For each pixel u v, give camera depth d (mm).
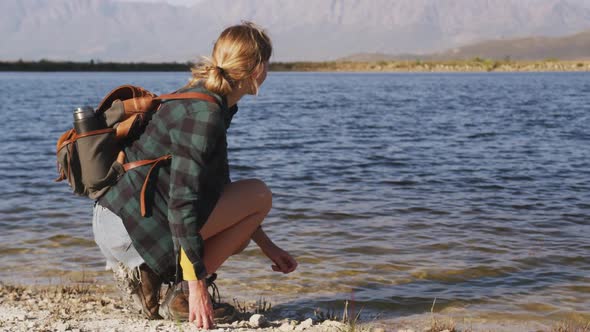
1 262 5715
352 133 19438
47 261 5770
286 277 5316
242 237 3648
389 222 7441
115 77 113250
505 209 8234
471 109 32031
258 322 3830
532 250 6203
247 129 20844
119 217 3291
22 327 3578
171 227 3170
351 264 5707
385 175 11188
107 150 3225
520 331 4141
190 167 3094
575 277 5352
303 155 14047
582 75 125688
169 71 191750
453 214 7902
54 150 14555
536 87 64375
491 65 196750
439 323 4215
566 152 14625
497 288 5062
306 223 7367
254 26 3262
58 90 54875
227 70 3164
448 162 12906
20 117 25000
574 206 8445
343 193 9391
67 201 8562
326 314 4402
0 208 8055
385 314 4449
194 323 3619
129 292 3578
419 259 5887
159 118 3203
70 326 3607
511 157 13742
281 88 65312
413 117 26547
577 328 4180
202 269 3260
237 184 3596
